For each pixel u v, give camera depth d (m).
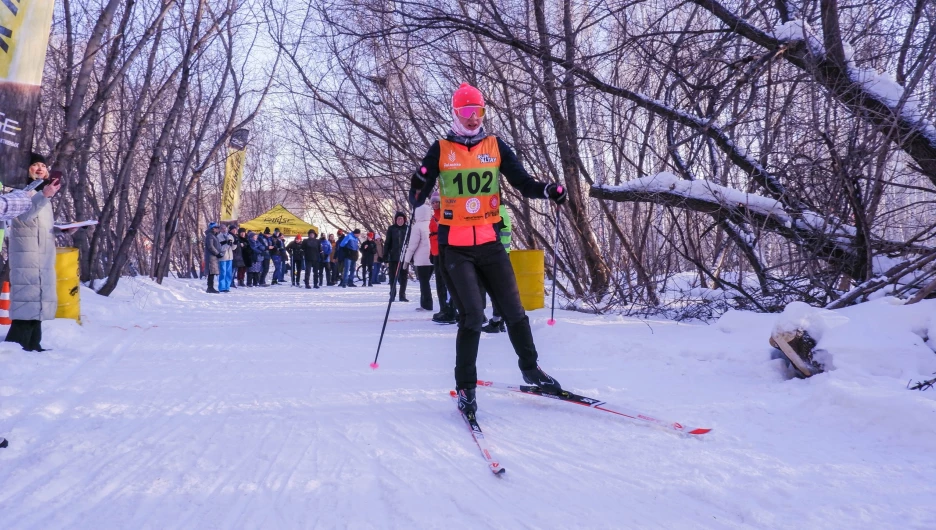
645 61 8.48
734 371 4.87
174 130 20.20
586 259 10.57
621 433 3.56
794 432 3.42
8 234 6.40
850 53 6.75
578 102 10.61
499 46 10.67
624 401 4.17
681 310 8.30
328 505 2.66
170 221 16.92
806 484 2.70
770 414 3.76
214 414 4.16
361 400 4.47
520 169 3.92
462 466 3.11
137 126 12.35
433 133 12.95
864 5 6.93
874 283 5.94
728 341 5.71
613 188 8.04
